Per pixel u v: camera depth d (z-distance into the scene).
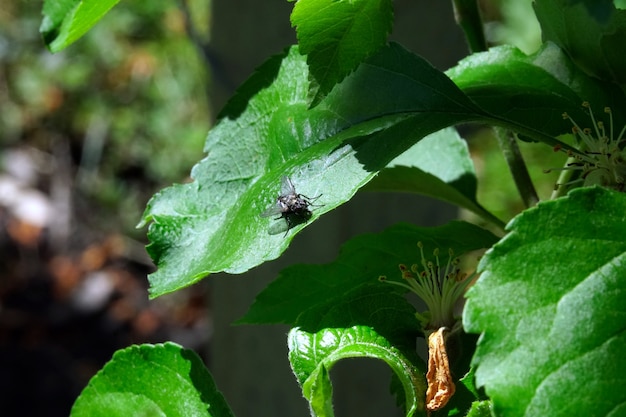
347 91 0.39
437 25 0.59
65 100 1.80
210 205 0.40
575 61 0.41
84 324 1.58
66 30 0.38
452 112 0.38
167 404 0.40
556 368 0.33
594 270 0.34
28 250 1.70
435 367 0.37
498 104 0.40
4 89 1.82
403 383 0.37
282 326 0.66
